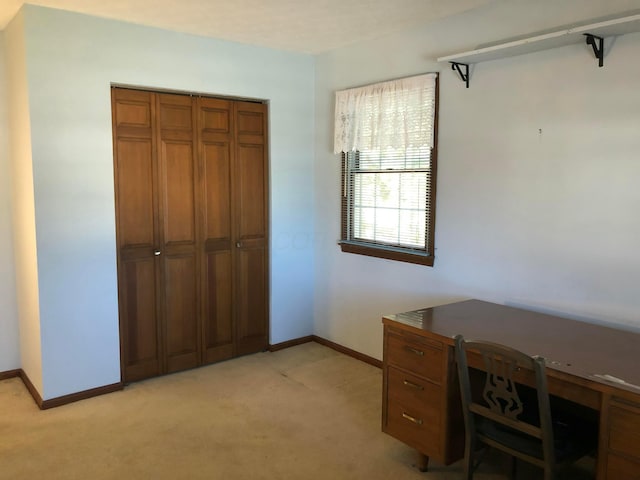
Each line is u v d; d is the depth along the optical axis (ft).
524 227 10.07
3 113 12.10
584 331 8.47
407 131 12.02
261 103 14.05
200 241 13.23
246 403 11.48
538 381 6.53
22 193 11.43
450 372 8.23
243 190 13.89
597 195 8.96
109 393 11.94
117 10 10.64
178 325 13.08
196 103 12.83
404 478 8.75
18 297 12.57
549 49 9.41
